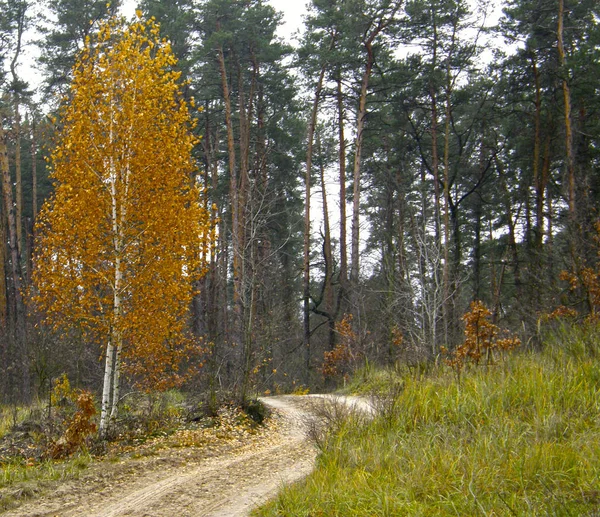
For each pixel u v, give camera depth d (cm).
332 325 3156
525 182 3200
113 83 1412
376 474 788
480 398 959
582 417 826
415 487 708
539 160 3002
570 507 585
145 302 1391
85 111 1400
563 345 1109
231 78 3123
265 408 1730
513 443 768
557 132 2914
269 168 3594
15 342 2319
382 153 3800
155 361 1514
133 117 1389
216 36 2670
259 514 803
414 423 969
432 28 2758
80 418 1254
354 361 2500
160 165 1410
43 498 905
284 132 3441
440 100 2962
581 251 1614
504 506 614
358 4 2675
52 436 1288
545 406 870
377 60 2959
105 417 1370
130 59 1426
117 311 1381
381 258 3378
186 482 1008
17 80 2906
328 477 828
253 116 3488
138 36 1441
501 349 1205
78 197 1362
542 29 2552
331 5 2939
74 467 1103
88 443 1269
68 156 1437
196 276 1464
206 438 1369
